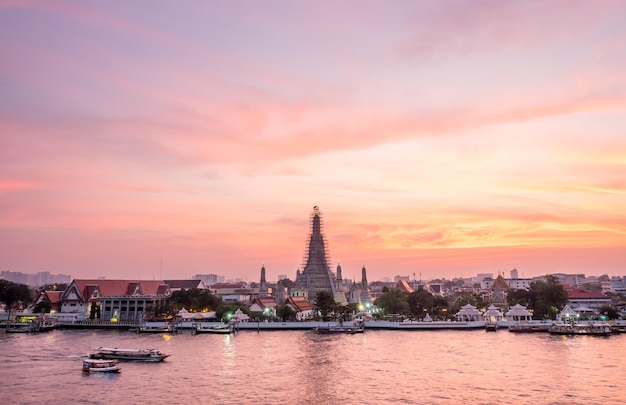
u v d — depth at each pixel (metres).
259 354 128.38
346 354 127.62
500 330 185.75
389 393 85.50
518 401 79.88
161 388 89.62
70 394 85.69
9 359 120.38
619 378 94.75
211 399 82.31
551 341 150.50
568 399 80.75
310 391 87.12
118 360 117.44
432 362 113.94
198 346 145.12
